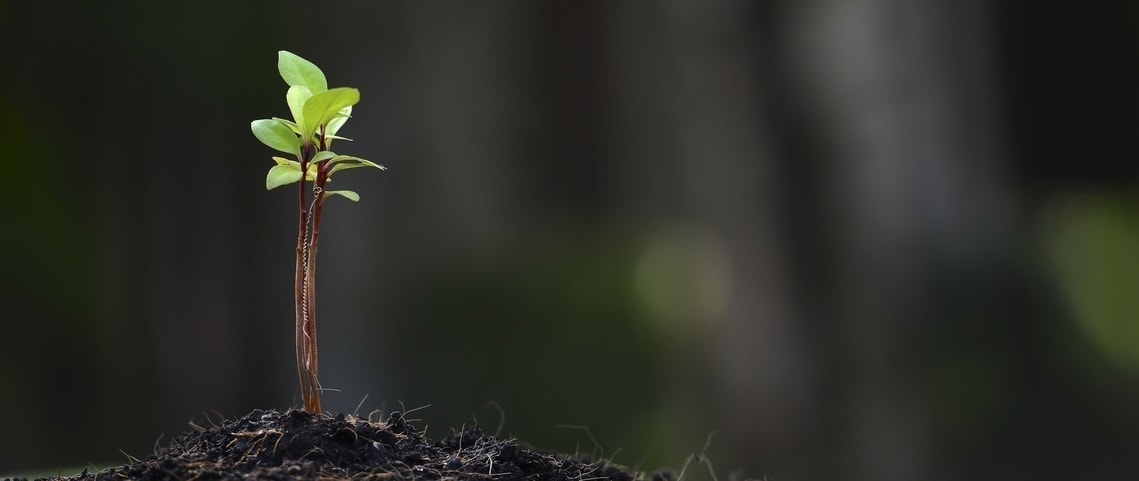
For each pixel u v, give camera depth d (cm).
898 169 1132
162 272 1025
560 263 1559
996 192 1178
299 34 1057
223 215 1039
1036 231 1244
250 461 241
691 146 1235
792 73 1149
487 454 266
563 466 280
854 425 1161
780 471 1196
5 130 967
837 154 1148
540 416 1369
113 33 967
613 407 1461
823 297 1176
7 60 959
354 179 1141
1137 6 1168
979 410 1124
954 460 1118
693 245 1830
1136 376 1218
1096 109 1235
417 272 1209
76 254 1004
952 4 1118
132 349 1020
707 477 1105
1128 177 1286
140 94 991
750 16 1154
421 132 1177
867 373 1155
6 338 974
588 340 1520
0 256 976
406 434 267
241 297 1055
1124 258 1464
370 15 1113
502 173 1252
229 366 1055
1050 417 1127
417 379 1217
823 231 1168
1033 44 1186
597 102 1263
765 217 1192
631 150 1280
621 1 1207
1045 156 1262
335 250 1131
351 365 1143
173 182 1019
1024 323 1163
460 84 1198
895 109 1120
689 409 1381
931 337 1142
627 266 1745
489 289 1323
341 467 240
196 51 989
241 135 1029
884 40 1109
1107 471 1098
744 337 1231
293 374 1084
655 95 1240
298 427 251
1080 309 1288
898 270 1146
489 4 1174
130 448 1013
